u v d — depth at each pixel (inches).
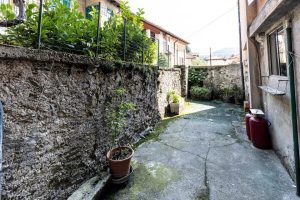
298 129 92.2
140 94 174.7
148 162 126.8
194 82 414.0
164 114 257.0
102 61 107.3
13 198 63.2
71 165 88.2
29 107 68.2
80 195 84.0
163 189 97.5
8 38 83.8
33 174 70.1
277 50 125.8
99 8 112.4
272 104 139.5
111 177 101.7
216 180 104.4
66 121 85.0
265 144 144.0
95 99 104.7
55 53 75.2
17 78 63.9
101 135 110.8
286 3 83.4
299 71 88.2
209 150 145.3
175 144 158.4
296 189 90.9
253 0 171.0
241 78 332.5
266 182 101.3
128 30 165.0
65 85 83.9
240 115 257.6
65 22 98.7
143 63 190.5
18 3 74.8
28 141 68.0
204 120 234.5
